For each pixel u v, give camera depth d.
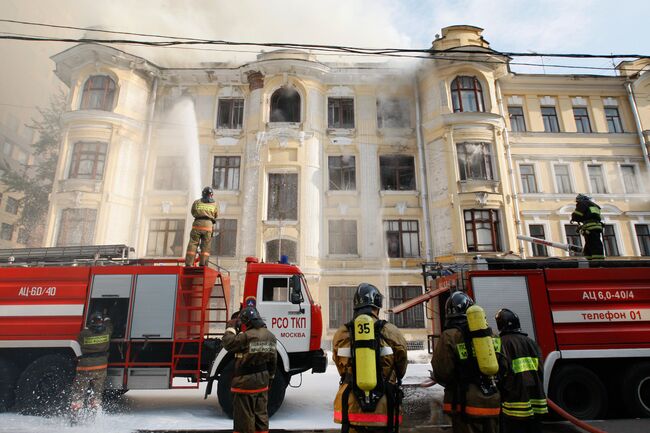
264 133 18.92
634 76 21.00
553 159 20.06
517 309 6.83
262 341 4.71
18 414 6.32
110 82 18.91
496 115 18.70
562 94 21.11
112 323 6.91
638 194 19.72
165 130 19.61
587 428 5.34
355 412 2.94
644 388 6.58
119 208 17.75
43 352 6.88
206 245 8.20
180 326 6.85
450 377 3.45
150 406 7.26
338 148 19.62
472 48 19.20
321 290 17.55
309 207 18.22
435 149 19.00
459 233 17.36
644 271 7.10
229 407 6.35
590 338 6.68
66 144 17.94
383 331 3.15
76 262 7.56
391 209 18.91
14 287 6.83
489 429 3.26
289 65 19.59
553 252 18.59
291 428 5.89
